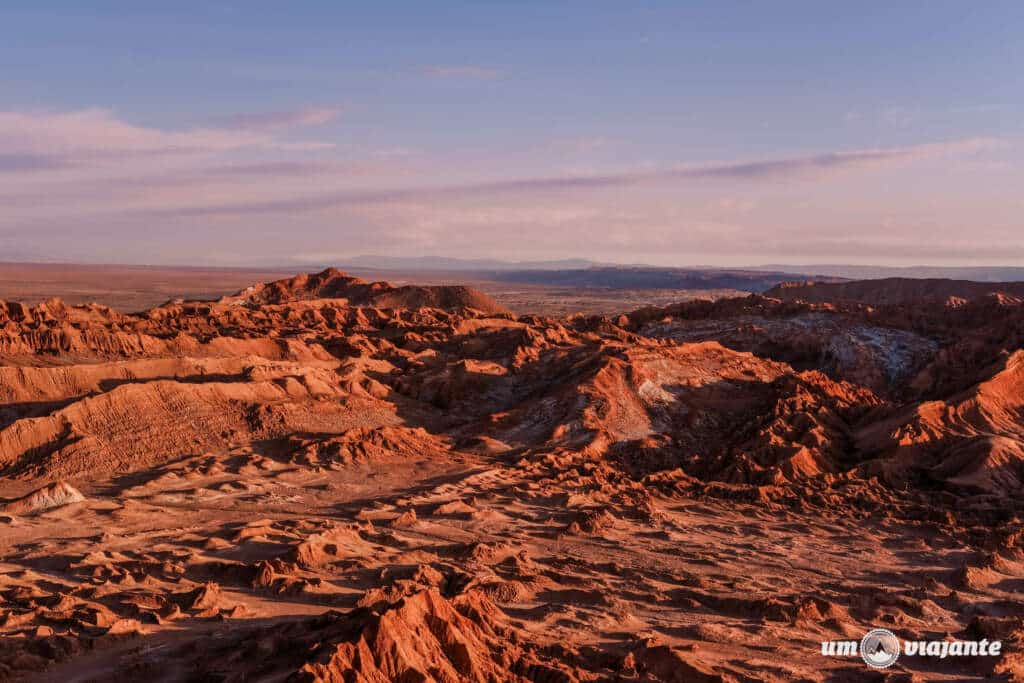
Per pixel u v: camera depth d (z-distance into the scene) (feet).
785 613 164.86
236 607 152.35
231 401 334.65
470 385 412.36
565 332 506.07
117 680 116.57
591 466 304.09
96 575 171.94
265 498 247.91
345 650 98.53
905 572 201.46
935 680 132.05
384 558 193.57
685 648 136.67
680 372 402.93
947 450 309.01
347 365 425.69
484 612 133.08
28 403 312.91
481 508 245.24
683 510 256.93
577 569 193.36
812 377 397.19
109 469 269.03
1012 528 232.73
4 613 142.20
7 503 225.76
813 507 263.08
